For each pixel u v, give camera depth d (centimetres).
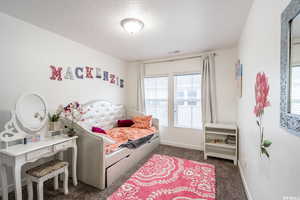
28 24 202
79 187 191
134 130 325
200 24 208
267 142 108
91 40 266
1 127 177
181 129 360
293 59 75
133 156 249
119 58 390
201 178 211
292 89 76
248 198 168
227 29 223
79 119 245
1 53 177
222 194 178
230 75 306
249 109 176
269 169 109
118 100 393
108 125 346
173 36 249
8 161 143
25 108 176
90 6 165
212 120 316
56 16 186
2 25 177
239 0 155
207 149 316
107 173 190
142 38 257
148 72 405
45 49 222
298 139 71
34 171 155
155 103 401
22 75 196
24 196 175
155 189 185
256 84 144
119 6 165
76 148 196
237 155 261
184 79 362
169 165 253
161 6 165
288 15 77
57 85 240
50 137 190
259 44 136
